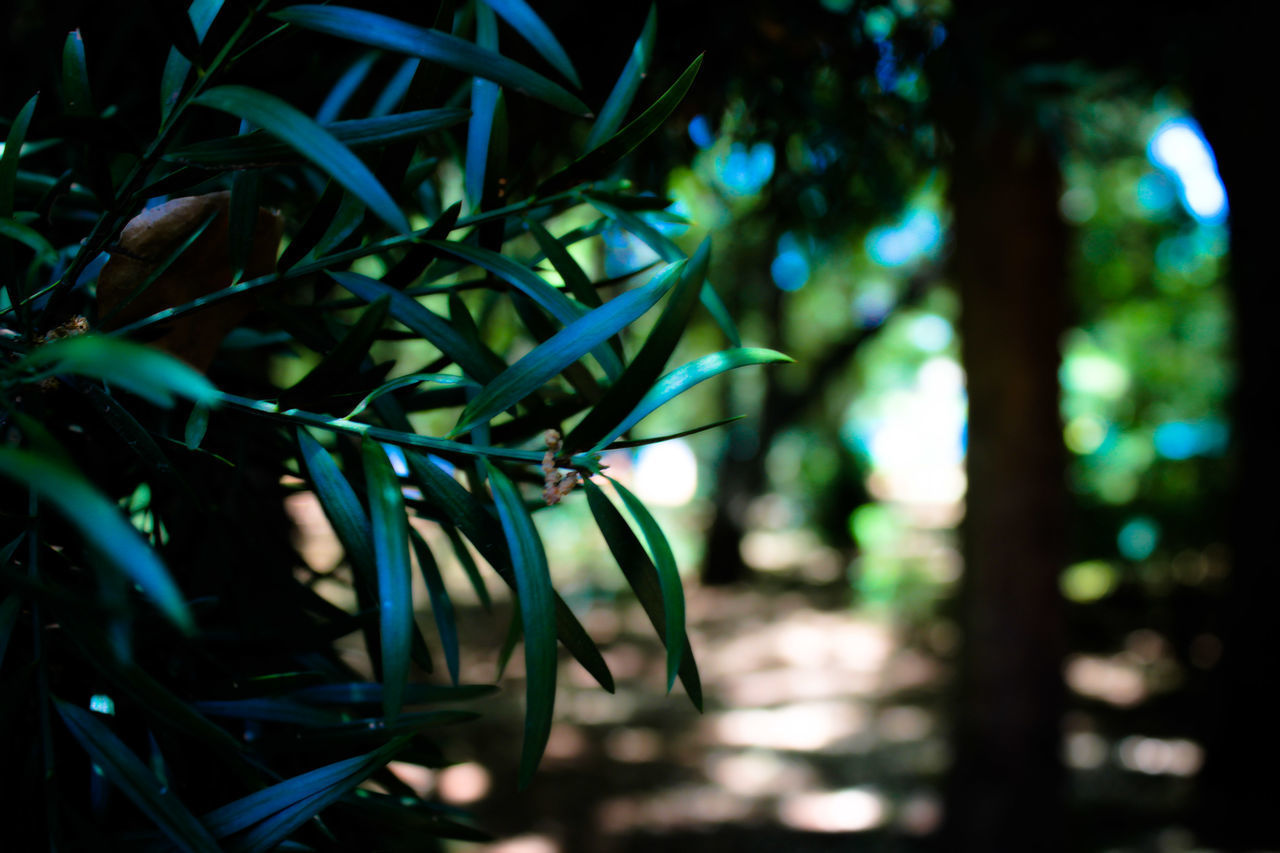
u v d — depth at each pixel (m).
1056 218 2.76
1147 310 7.57
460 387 0.64
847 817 3.50
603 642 6.16
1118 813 3.28
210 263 0.51
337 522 0.48
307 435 0.49
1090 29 1.72
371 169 0.50
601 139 0.54
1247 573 3.25
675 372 0.47
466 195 0.54
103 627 0.46
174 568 0.59
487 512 0.48
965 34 1.46
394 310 0.51
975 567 2.88
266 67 0.47
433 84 0.49
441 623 0.58
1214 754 3.34
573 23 1.18
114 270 0.50
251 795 0.48
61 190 0.51
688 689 0.46
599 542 8.45
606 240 1.49
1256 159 2.84
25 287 0.50
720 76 1.35
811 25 1.33
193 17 0.47
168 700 0.46
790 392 8.12
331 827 0.54
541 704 0.44
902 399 13.77
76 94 0.48
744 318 5.93
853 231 2.06
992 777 2.84
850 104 1.45
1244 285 3.17
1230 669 3.29
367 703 0.58
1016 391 2.78
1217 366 7.21
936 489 12.97
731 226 2.19
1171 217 6.22
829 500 9.81
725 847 3.25
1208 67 2.55
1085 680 5.22
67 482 0.35
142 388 0.37
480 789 3.67
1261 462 3.21
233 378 0.62
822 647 6.20
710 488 10.01
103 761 0.46
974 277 2.81
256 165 0.46
